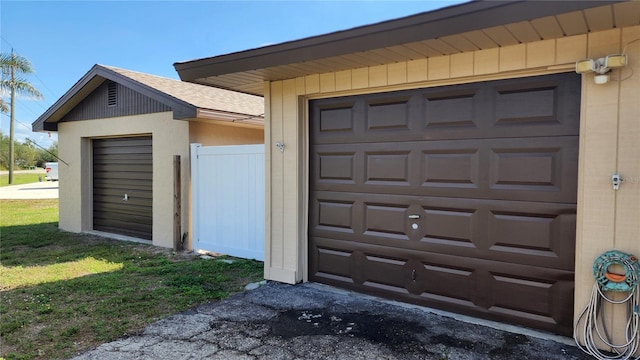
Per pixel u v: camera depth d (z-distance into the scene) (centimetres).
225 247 677
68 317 400
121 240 823
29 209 1429
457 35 322
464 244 399
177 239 717
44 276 554
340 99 479
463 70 378
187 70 475
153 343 340
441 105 408
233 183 662
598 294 321
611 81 316
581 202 333
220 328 371
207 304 435
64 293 474
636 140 309
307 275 517
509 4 279
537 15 272
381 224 453
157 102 764
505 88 372
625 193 314
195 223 715
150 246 762
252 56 424
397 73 417
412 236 431
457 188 401
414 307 424
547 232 356
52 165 3362
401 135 435
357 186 470
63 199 966
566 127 345
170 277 543
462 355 317
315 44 381
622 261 309
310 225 512
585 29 311
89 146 934
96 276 552
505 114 373
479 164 388
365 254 466
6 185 2778
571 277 346
